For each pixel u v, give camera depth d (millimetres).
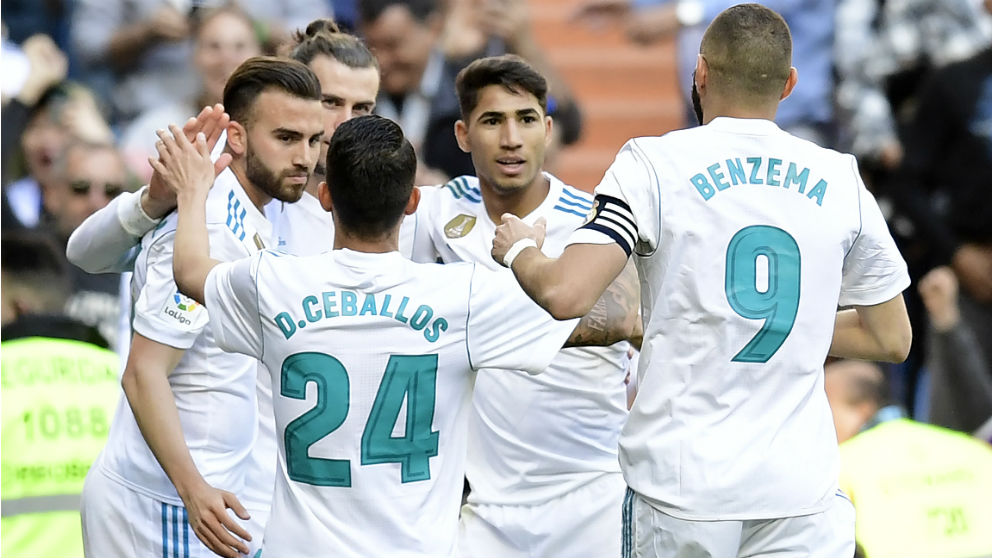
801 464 13500
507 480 17203
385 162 13047
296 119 15070
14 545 16656
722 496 13320
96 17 31719
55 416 16984
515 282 13492
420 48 29750
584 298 12789
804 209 13562
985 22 31109
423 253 17203
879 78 30797
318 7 31422
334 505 13227
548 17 35969
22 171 28562
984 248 28156
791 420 13570
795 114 31109
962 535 16703
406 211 13742
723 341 13406
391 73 29766
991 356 27969
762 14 13867
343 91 17203
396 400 13234
